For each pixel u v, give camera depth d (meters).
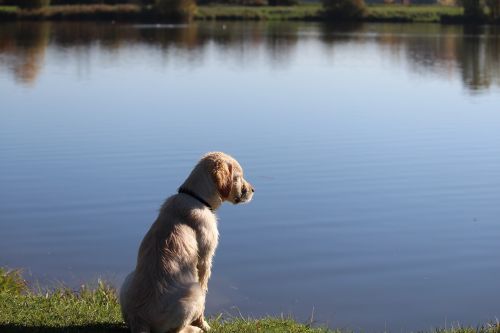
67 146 18.22
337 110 23.75
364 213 13.77
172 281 6.00
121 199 14.25
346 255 11.75
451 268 11.34
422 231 12.88
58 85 28.59
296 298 10.12
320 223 13.18
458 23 71.31
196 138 19.17
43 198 14.20
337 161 17.19
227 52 42.62
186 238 6.21
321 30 62.81
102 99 25.31
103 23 65.44
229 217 13.47
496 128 21.17
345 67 36.34
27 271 10.62
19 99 25.16
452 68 36.66
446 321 9.50
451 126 21.45
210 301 9.83
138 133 19.75
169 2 68.62
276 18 74.38
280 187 15.20
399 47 47.66
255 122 21.41
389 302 10.11
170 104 24.34
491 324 8.65
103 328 6.59
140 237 12.30
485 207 14.18
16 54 39.69
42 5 67.00
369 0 92.56
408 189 15.17
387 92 28.14
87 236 12.28
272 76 32.22
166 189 14.92
